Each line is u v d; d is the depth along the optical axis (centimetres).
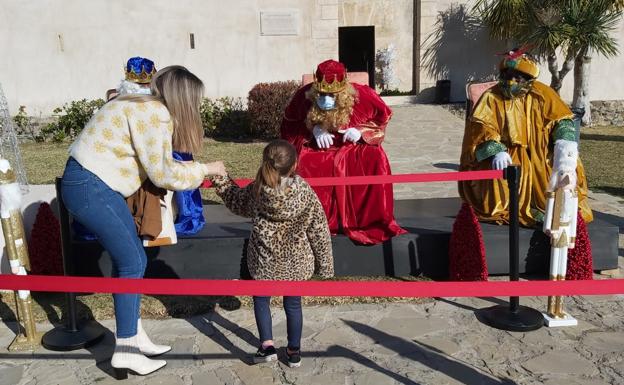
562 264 431
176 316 456
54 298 484
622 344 405
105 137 341
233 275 500
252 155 1110
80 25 1422
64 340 410
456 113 1458
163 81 352
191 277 497
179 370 381
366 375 373
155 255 491
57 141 1381
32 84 1434
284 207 355
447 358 391
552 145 514
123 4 1424
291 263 368
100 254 486
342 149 516
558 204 420
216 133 1366
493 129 509
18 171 500
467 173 467
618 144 1191
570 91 1530
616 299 474
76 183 340
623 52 1494
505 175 445
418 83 1580
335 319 446
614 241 509
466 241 479
